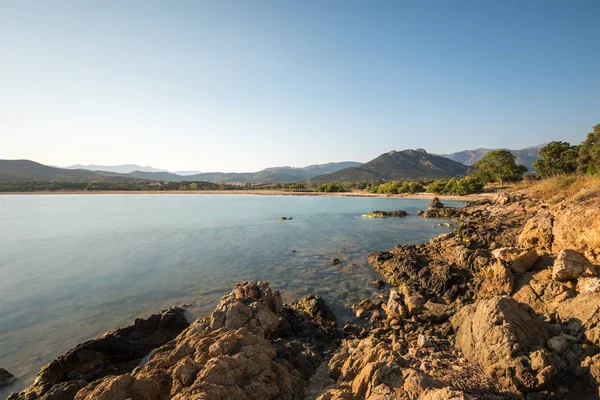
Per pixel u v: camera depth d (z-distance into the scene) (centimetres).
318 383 920
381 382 798
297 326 1433
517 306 1019
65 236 4206
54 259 2977
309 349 1177
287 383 854
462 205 7138
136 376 852
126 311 1761
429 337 1220
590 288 1116
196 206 8594
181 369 807
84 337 1479
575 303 1121
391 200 9744
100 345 1231
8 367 1240
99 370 1179
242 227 4750
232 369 798
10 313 1745
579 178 3591
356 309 1719
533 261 1553
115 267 2656
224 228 4678
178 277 2342
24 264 2805
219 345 895
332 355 1162
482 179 10225
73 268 2647
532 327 966
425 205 7912
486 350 903
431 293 1752
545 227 1670
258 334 1103
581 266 1230
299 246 3325
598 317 991
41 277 2405
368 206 8069
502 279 1520
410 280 1992
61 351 1360
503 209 4431
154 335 1398
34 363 1270
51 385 1080
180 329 1452
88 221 5619
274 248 3250
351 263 2614
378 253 2702
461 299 1619
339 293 1958
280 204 9069
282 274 2359
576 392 790
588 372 827
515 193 5397
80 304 1864
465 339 1058
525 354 859
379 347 985
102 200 10931
